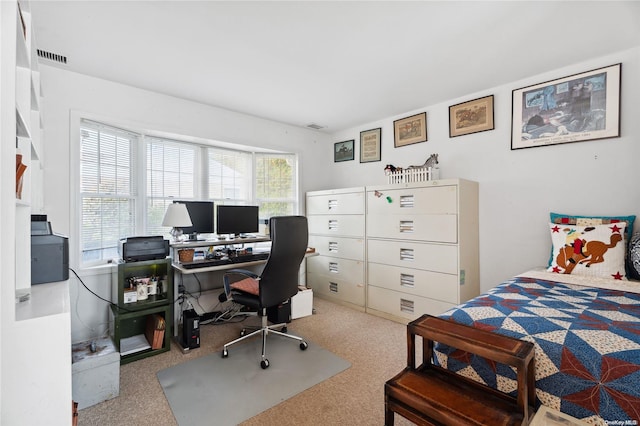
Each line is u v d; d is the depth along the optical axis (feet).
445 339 4.03
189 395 5.98
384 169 12.41
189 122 10.27
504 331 4.14
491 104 9.44
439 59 7.62
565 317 4.35
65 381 3.16
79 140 8.17
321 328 9.53
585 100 7.80
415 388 3.97
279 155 13.60
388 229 10.43
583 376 3.42
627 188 7.32
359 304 11.34
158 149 10.41
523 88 8.79
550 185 8.43
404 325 9.80
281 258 7.54
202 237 11.32
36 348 3.05
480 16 5.90
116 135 9.28
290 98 10.18
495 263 9.42
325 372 6.83
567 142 8.08
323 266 12.85
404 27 6.25
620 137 7.39
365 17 5.92
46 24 6.08
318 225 13.10
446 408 3.54
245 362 7.32
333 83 9.02
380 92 9.71
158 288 8.64
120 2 5.45
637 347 3.43
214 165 11.89
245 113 11.69
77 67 7.91
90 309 8.28
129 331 8.74
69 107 8.04
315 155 14.25
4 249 2.90
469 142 10.00
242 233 11.41
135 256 7.93
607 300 5.21
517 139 8.96
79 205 8.16
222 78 8.64
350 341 8.54
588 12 5.79
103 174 8.91
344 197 11.95
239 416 5.35
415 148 11.48
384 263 10.55
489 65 7.95
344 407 5.61
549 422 3.24
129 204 9.69
